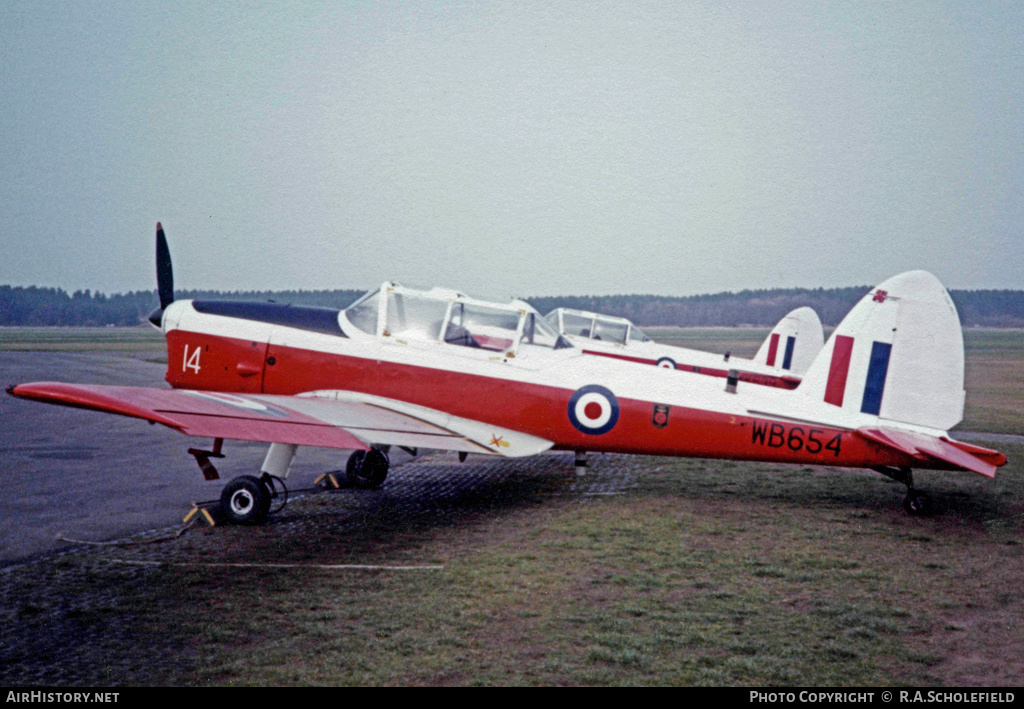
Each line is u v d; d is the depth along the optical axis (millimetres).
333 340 8359
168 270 10516
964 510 7734
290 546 6277
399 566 5762
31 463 9812
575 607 4918
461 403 8141
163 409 5777
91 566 5633
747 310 149750
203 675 3865
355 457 8734
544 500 8172
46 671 3887
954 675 3977
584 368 8312
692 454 8070
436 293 8328
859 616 4805
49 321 146750
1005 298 159875
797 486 8953
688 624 4648
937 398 7598
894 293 7707
